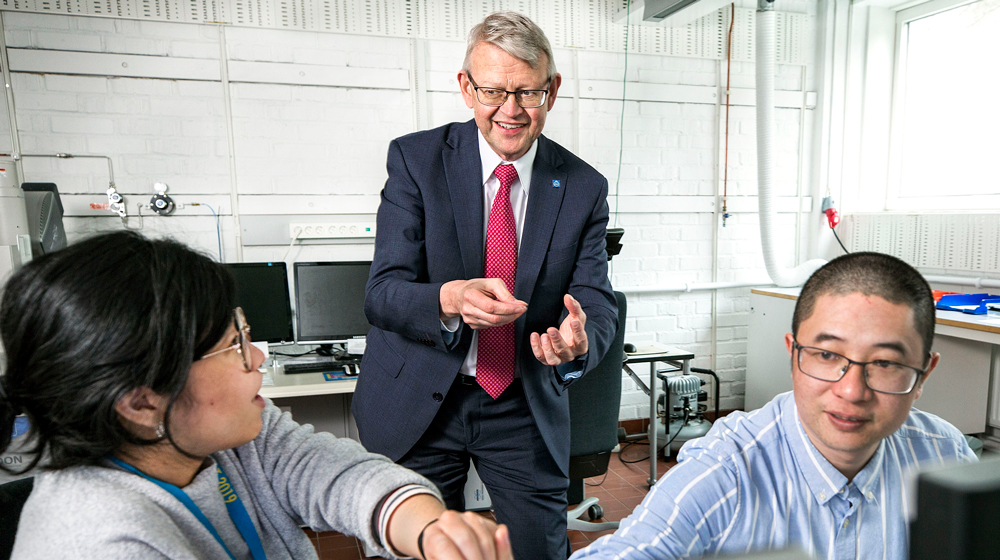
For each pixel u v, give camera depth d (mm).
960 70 3355
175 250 598
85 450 577
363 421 1486
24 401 556
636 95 3395
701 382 3219
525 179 1474
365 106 2992
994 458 245
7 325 547
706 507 784
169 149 2775
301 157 2934
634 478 3039
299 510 817
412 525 680
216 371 623
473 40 1312
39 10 2572
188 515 645
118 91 2697
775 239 3426
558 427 1486
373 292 1372
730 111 3574
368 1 2947
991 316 2594
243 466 817
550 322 1472
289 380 2371
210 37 2775
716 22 3490
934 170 3518
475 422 1437
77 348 532
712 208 3600
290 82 2881
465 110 3145
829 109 3691
